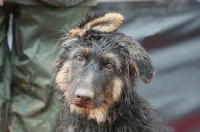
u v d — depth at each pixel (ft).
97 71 4.94
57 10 5.56
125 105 5.12
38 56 5.61
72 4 5.52
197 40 6.23
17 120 5.73
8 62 5.77
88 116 5.16
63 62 5.23
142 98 5.32
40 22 5.57
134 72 5.14
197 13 6.22
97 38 5.07
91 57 4.98
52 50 5.64
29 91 5.71
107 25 5.07
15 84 5.80
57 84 5.29
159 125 5.37
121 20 5.03
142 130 5.14
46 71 5.60
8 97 5.69
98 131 5.17
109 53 4.99
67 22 5.61
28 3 5.47
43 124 5.69
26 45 5.62
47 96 5.65
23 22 5.60
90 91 4.79
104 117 5.11
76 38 5.13
